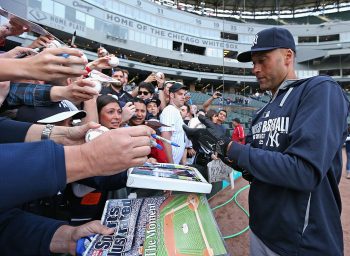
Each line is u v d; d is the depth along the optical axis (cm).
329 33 2930
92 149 54
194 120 324
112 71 330
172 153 266
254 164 104
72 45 153
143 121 263
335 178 116
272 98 137
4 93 127
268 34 126
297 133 102
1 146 52
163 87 423
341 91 113
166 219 88
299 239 108
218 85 3366
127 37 2495
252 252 135
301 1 3347
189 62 2950
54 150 53
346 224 295
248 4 3444
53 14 1983
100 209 155
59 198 153
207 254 69
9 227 86
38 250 82
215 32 2977
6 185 48
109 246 76
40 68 65
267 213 120
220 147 116
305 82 116
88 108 177
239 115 1978
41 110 147
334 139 100
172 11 2769
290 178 97
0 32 132
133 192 160
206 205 95
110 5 2350
